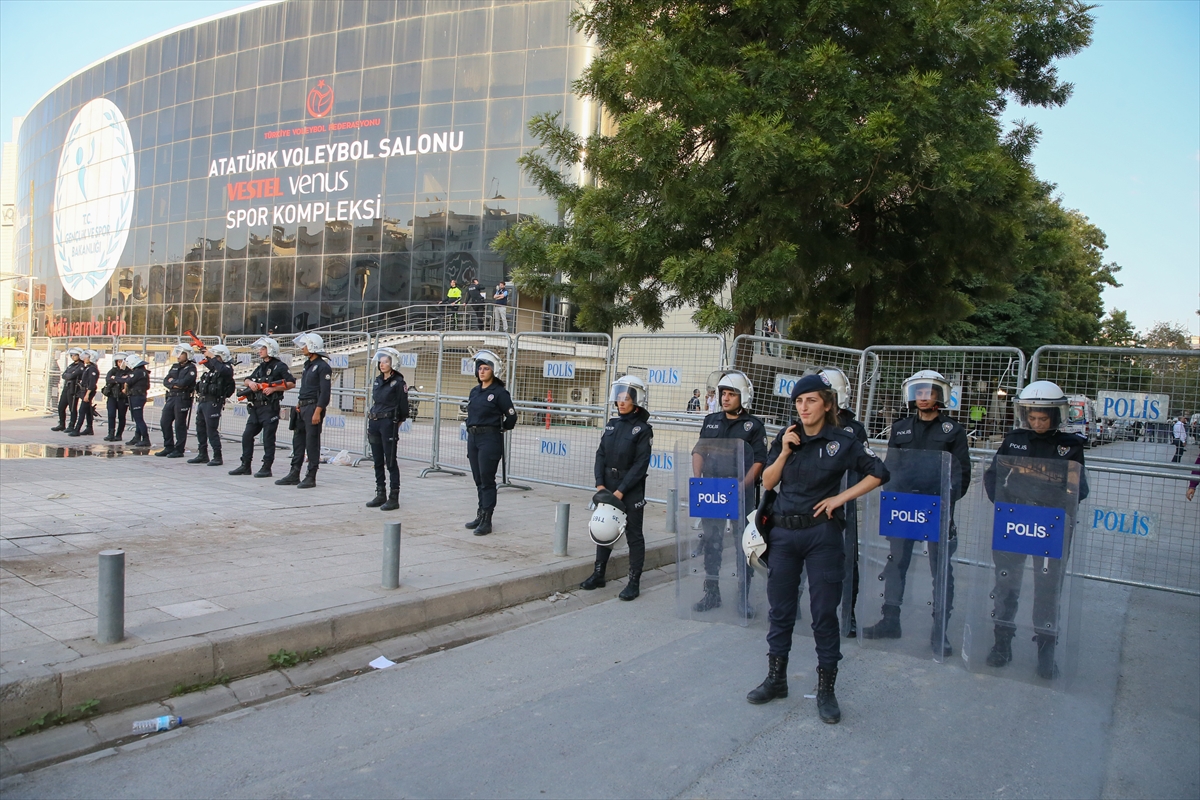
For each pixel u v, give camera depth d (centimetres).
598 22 1204
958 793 356
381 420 949
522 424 1214
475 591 613
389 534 596
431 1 3288
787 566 452
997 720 441
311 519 871
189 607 525
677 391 1052
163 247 3891
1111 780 373
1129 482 754
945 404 605
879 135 961
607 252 1137
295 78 3519
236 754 382
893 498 562
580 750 390
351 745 393
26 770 360
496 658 530
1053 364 808
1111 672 526
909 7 1026
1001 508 514
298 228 3497
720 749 394
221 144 3694
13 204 6981
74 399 1777
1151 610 684
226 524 820
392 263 3347
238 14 3662
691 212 1066
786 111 999
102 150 4234
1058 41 1295
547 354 1209
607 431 700
